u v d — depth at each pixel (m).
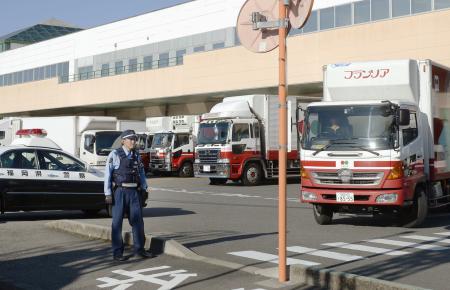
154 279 7.51
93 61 51.50
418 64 13.15
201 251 9.52
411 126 12.41
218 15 41.00
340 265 8.41
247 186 25.67
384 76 12.83
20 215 14.89
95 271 8.02
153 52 45.81
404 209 12.64
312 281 7.12
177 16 43.94
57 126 30.41
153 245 9.48
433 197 13.55
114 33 49.41
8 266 8.39
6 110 57.12
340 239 10.89
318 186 12.30
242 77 35.06
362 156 11.89
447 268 8.20
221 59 36.38
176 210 16.02
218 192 22.53
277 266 8.27
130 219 8.79
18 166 13.30
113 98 44.94
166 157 32.66
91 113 53.25
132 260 8.70
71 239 10.67
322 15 33.81
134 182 8.73
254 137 26.08
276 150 26.56
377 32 28.62
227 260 8.78
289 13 7.01
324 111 12.48
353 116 12.21
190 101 43.53
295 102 26.36
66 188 13.64
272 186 25.77
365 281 6.56
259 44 7.26
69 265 8.41
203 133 26.36
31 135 18.20
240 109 25.84
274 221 13.62
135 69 46.81
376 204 11.83
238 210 16.02
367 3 31.78
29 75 59.47
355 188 11.95
